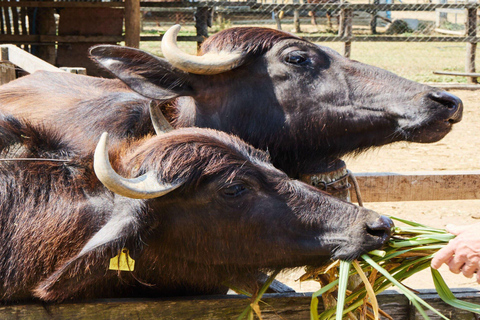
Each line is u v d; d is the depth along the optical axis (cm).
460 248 288
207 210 308
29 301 321
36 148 348
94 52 391
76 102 423
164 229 313
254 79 399
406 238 313
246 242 313
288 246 312
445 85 1470
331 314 301
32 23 1436
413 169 887
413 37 1561
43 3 1371
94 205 320
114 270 320
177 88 401
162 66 393
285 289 367
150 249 320
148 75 396
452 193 529
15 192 329
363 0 3102
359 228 299
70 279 297
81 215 317
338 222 305
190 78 397
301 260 316
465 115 1246
